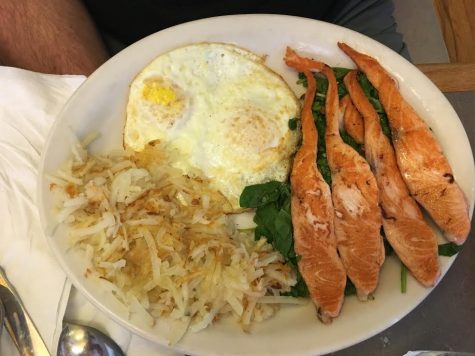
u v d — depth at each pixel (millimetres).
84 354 251
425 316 275
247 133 312
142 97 316
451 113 301
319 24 331
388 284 275
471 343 266
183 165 311
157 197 289
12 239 277
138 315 253
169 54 324
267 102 325
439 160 286
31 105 315
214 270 274
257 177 311
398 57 320
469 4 503
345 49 324
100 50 382
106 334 261
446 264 272
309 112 309
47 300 260
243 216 305
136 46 323
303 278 280
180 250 275
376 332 259
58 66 358
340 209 284
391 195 286
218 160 314
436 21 454
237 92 327
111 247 271
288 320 274
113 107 319
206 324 259
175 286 266
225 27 331
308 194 288
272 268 284
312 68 324
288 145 318
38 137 311
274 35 333
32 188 294
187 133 316
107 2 397
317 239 280
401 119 298
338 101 312
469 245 292
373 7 404
